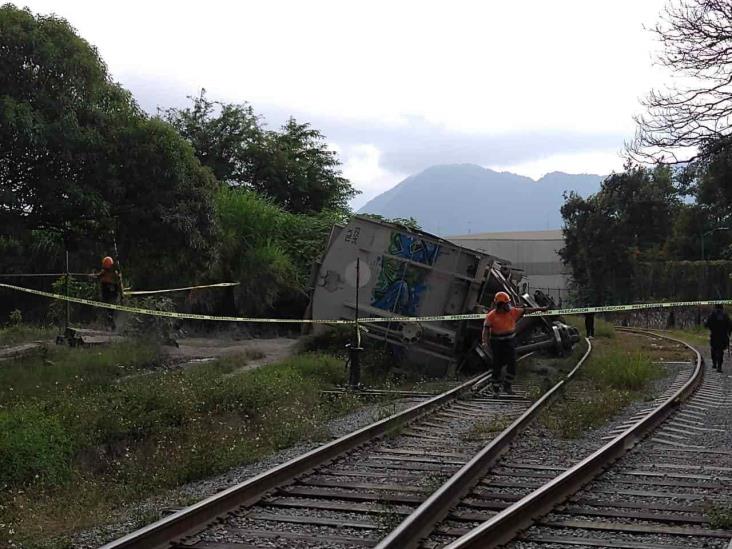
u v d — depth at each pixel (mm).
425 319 18141
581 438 10992
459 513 7016
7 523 7148
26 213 16391
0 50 15094
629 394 15336
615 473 8797
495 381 15172
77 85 15984
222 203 29062
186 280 25344
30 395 12312
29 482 8664
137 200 17250
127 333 18844
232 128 45219
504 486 8078
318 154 47125
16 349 16797
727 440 11172
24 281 27047
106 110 16844
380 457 9398
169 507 7324
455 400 14227
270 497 7477
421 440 10586
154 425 10984
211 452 9352
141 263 20141
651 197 58812
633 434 10633
